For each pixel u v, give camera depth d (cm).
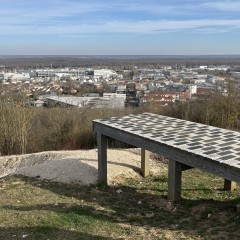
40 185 736
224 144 579
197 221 532
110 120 773
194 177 801
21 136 1296
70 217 542
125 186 736
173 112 1390
